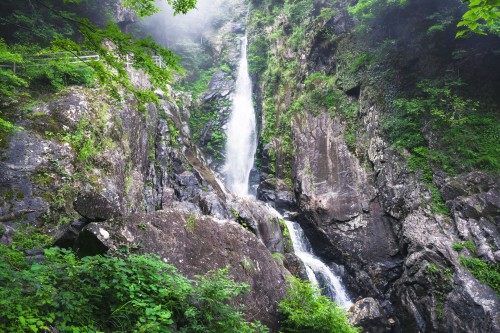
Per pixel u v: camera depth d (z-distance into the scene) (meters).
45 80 14.37
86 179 10.59
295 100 20.58
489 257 10.47
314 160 17.45
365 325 11.46
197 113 25.14
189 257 6.25
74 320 3.77
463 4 13.93
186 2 6.00
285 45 23.27
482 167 12.41
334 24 19.92
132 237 5.74
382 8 16.16
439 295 10.64
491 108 13.91
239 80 27.52
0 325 3.22
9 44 17.31
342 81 18.20
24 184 9.41
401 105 14.70
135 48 5.30
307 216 16.59
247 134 24.77
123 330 3.98
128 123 13.34
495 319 9.22
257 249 7.60
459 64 14.49
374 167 15.22
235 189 22.25
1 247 5.02
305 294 7.23
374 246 14.28
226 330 4.99
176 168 15.30
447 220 11.91
